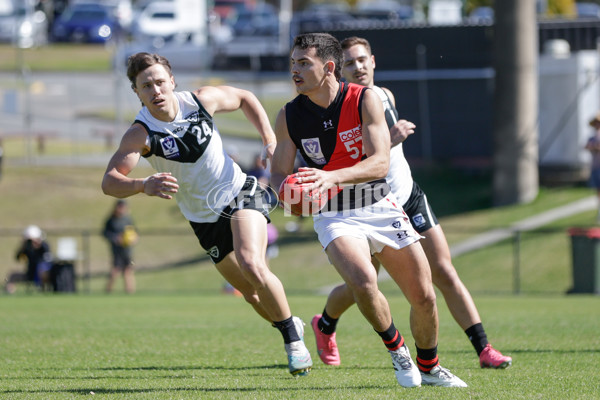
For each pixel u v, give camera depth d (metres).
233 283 19.62
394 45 79.88
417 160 80.00
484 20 78.12
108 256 69.12
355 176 16.05
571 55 70.38
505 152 69.12
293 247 65.38
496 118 69.62
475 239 63.00
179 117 18.53
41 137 89.69
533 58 68.62
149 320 32.59
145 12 138.50
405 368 17.09
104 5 160.75
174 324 30.77
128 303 43.06
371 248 17.00
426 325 17.05
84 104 106.69
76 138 93.00
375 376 18.84
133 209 76.62
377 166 16.22
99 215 76.19
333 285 57.66
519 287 53.19
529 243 59.84
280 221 70.69
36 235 57.03
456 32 78.25
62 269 56.28
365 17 124.19
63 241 57.78
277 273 60.31
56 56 144.50
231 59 114.19
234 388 17.20
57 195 79.69
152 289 60.34
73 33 155.38
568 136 71.25
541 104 72.06
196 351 23.38
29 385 17.86
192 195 19.03
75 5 160.12
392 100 20.83
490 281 54.75
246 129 93.88
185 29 138.25
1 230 71.75
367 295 16.14
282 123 17.34
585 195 68.25
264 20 122.75
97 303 43.22
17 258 57.22
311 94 16.83
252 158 80.81
